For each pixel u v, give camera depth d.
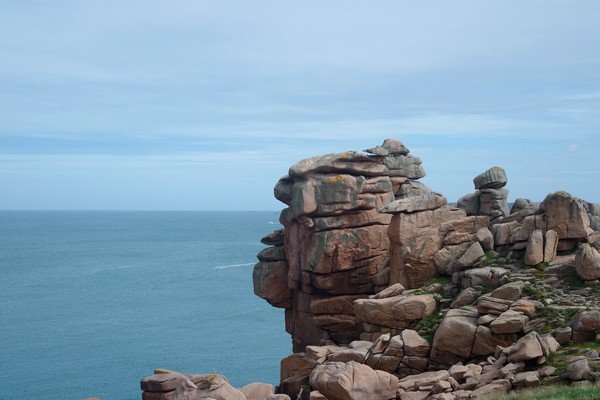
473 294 39.50
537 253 40.62
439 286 43.38
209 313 116.25
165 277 169.62
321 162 52.94
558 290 37.47
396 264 48.72
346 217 52.09
